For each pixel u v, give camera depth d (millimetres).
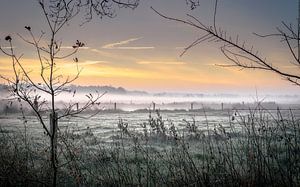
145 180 7566
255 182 5754
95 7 5887
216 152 8609
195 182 6199
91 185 7605
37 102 4496
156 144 13453
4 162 6820
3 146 7793
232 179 5953
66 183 7691
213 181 6137
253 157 6172
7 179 6508
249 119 7254
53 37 4387
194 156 10312
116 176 7992
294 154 6230
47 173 6664
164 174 7609
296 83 2896
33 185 6578
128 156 10547
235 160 7824
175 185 6434
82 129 23359
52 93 4484
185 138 14219
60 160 9000
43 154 7438
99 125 29438
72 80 4461
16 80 4328
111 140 16312
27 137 13742
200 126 25781
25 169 6883
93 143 13961
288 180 5738
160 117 10375
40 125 27797
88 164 8812
